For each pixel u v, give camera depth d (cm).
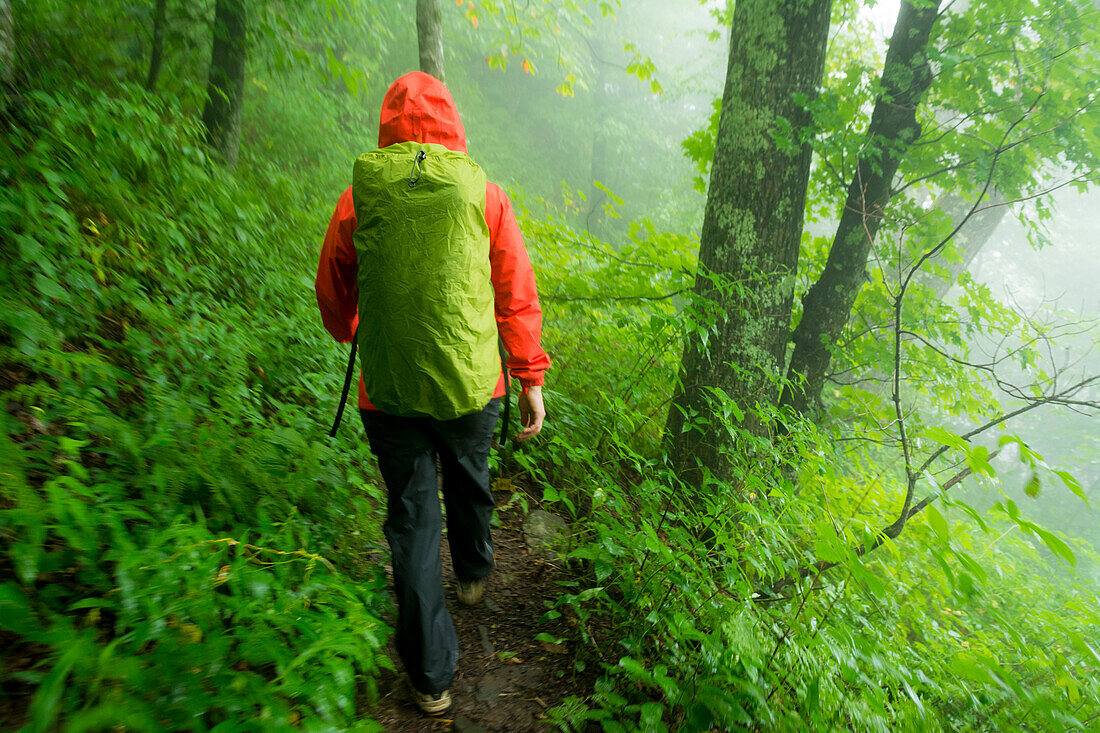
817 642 188
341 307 191
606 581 248
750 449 339
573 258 511
